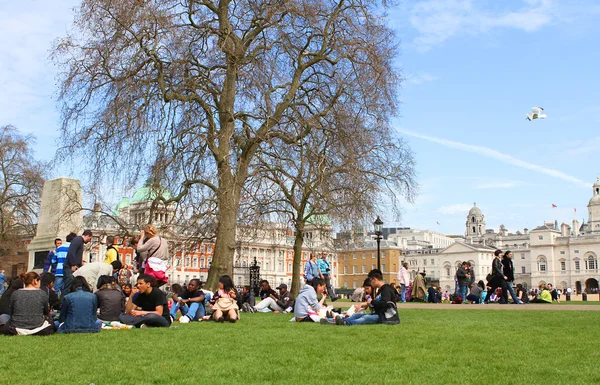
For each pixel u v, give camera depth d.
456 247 158.62
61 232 23.98
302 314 13.70
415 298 29.03
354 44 23.16
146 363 7.05
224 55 21.38
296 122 23.23
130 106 19.75
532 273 154.88
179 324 12.74
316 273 25.45
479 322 13.20
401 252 141.25
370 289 13.87
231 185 21.09
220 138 21.20
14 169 50.34
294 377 6.18
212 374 6.35
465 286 27.05
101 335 9.98
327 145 24.03
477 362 7.21
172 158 20.77
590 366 6.92
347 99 24.48
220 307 13.55
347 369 6.68
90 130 20.17
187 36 21.06
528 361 7.29
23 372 6.44
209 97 22.44
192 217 22.19
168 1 21.00
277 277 99.31
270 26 21.56
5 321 10.84
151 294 12.05
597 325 12.23
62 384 5.82
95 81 20.33
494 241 183.75
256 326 12.25
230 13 22.61
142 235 15.26
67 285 15.88
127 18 19.69
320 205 24.69
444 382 5.92
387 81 24.17
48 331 9.99
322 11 23.19
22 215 49.59
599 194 171.38
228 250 21.19
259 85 21.31
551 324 12.55
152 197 21.58
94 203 21.45
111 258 18.67
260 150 22.92
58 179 25.12
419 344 8.91
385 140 27.30
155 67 20.67
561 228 163.88
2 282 32.34
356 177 24.97
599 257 146.38
